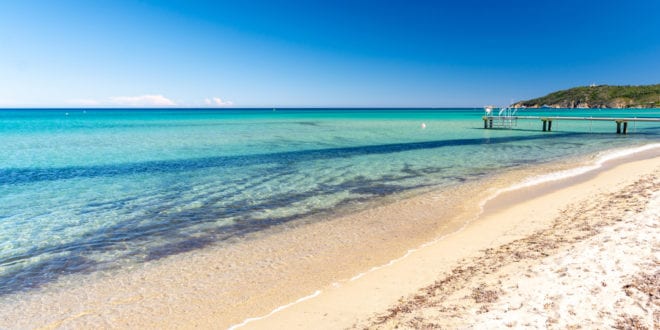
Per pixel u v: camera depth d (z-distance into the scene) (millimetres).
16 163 22281
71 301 6867
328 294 6852
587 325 4785
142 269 8188
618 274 5945
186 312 6410
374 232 10312
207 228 10828
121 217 11852
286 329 5746
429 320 5445
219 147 30516
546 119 47688
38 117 109375
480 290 6227
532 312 5238
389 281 7215
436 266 7750
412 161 22594
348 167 20547
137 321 6156
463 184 15984
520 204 12484
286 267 8172
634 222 8539
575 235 8430
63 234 10383
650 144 30859
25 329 5992
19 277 7859
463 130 50906
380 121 82125
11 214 12148
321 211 12383
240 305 6594
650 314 4828
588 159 22281
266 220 11500
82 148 29812
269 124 69375
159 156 25188
